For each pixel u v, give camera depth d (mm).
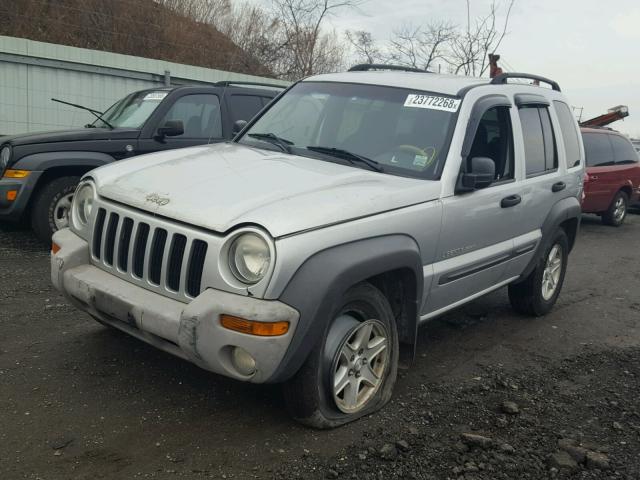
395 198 3805
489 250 4812
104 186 3889
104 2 22344
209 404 3838
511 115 5129
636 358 5336
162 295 3436
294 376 3418
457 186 4273
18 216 7176
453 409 4074
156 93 8047
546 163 5684
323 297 3225
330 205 3445
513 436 3787
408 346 4156
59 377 4055
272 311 3096
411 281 3951
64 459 3186
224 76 16203
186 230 3332
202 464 3229
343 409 3660
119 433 3459
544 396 4418
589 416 4156
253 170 3930
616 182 13250
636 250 10805
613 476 3434
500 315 6223
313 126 4762
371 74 5121
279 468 3238
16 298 5539
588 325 6188
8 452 3207
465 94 4621
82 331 4832
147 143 7594
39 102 13609
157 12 23531
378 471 3275
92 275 3742
